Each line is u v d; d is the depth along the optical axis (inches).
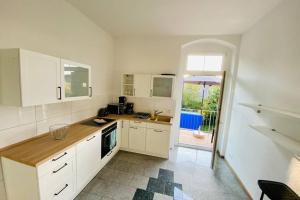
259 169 80.1
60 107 89.6
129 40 145.1
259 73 88.2
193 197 85.2
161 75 129.4
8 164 58.2
